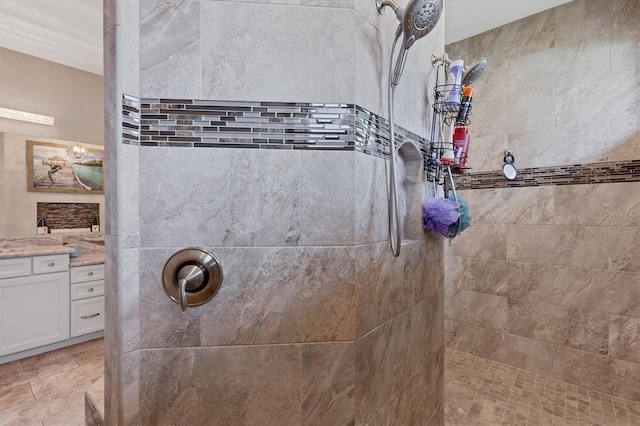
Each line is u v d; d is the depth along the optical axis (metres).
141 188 0.84
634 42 1.86
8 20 2.20
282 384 0.88
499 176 2.37
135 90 0.83
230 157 0.86
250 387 0.87
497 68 2.37
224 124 0.86
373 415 0.99
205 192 0.85
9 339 2.27
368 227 0.96
